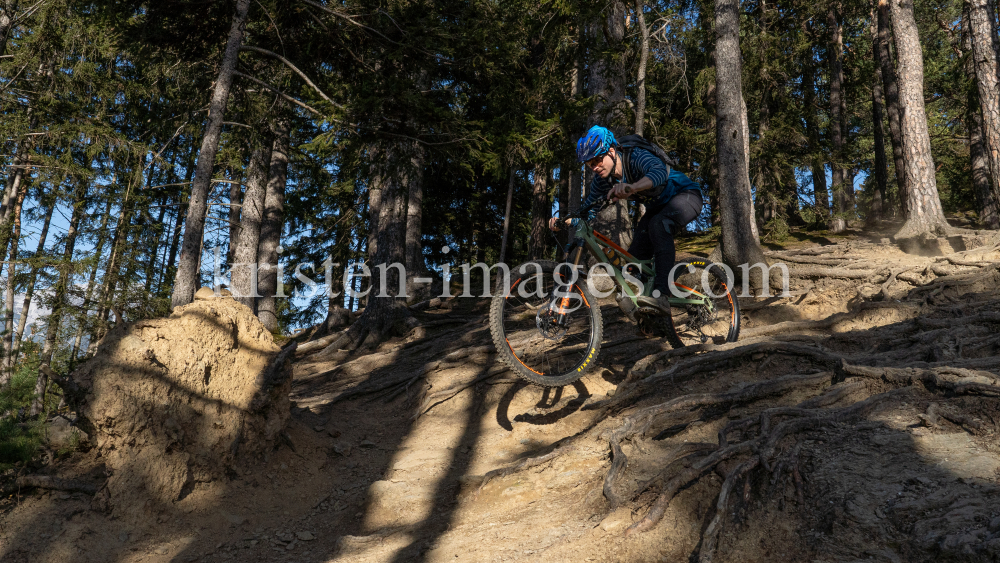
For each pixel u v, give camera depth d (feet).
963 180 70.23
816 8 59.93
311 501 16.38
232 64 24.48
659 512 10.11
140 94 48.78
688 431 13.29
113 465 15.16
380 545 12.71
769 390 13.88
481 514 13.12
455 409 20.72
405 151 28.68
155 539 14.34
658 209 14.47
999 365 13.05
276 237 50.29
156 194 51.39
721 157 26.05
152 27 27.48
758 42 51.21
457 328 38.73
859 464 10.17
